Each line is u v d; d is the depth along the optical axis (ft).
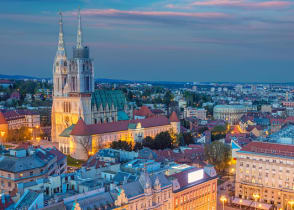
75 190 476.95
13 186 532.32
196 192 570.05
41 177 565.12
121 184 484.33
